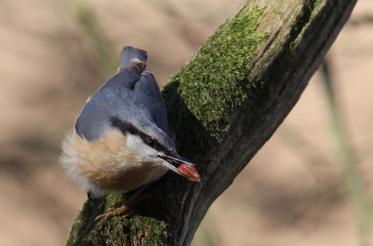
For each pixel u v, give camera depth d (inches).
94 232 324.8
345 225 659.4
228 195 690.2
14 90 733.9
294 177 701.9
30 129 705.0
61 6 554.6
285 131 566.3
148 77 364.5
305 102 723.4
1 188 679.1
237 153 350.0
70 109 717.9
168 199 335.0
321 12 351.6
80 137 362.9
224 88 347.9
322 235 653.9
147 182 343.6
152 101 352.2
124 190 354.0
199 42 579.2
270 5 359.6
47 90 726.5
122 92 359.6
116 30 659.4
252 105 349.1
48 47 695.1
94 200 354.6
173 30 601.0
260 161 717.9
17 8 678.5
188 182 338.3
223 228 650.2
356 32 605.3
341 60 677.9
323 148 652.7
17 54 713.6
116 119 351.6
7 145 692.7
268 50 349.7
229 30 361.7
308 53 352.8
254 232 657.6
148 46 691.4
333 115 400.8
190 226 343.9
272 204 685.3
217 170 347.3
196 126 346.0
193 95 350.9
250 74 348.8
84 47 685.3
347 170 399.9
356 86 733.3
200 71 354.0
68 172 369.4
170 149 337.1
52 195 682.8
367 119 706.8
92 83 713.6
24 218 669.9
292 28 350.0
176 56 716.0
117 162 348.2
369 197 586.6
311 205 676.1
